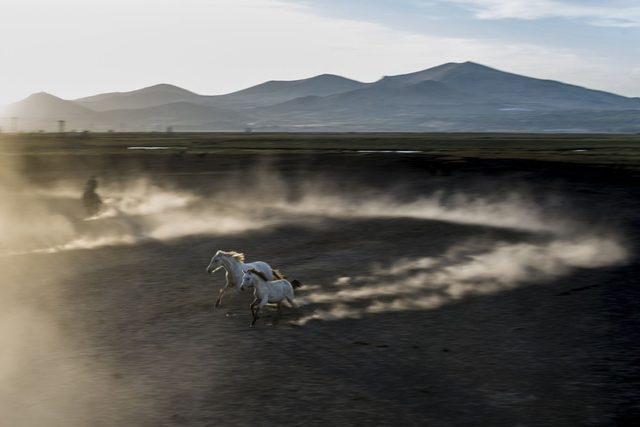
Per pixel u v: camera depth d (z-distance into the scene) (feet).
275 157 285.02
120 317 65.05
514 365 52.13
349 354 54.60
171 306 69.10
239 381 48.75
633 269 87.61
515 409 44.01
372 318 65.00
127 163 261.65
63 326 62.23
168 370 51.03
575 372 50.70
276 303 64.28
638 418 42.50
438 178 209.97
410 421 42.16
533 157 291.17
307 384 48.21
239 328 61.62
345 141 580.30
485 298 72.95
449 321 64.08
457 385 48.14
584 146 479.00
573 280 81.61
